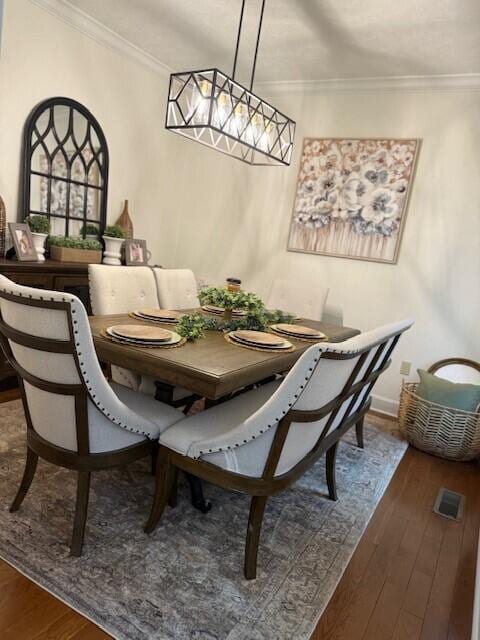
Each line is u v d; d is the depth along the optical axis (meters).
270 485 1.55
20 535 1.65
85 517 1.58
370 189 3.53
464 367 3.29
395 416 3.54
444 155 3.28
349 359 1.50
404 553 1.87
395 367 3.56
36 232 2.97
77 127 3.27
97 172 3.50
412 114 3.36
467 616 1.56
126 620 1.36
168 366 1.67
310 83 3.65
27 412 1.69
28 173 3.00
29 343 1.41
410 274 3.46
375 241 3.55
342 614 1.50
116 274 2.61
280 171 3.88
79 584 1.47
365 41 2.84
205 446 1.57
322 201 3.72
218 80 2.17
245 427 1.47
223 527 1.87
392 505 2.23
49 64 2.99
